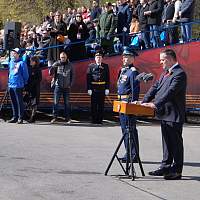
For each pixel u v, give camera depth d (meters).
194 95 15.13
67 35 15.23
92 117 14.03
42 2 33.19
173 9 15.21
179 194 7.19
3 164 8.73
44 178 7.84
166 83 7.84
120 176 8.08
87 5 30.36
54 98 13.90
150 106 7.75
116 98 14.90
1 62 15.32
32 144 10.65
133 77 8.76
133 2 16.20
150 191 7.29
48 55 15.02
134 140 8.07
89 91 13.88
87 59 14.88
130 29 15.80
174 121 7.82
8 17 33.78
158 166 8.97
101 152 10.06
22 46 17.97
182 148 7.98
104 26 15.27
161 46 15.24
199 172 8.61
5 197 6.75
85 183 7.61
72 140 11.33
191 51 15.12
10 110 14.90
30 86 13.76
